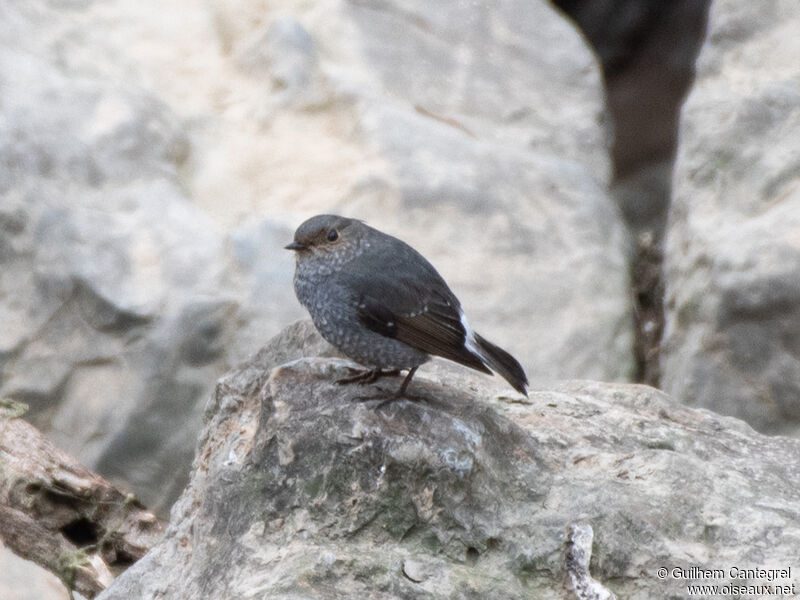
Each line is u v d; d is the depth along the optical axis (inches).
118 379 510.9
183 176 572.4
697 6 837.2
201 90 612.1
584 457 361.1
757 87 579.8
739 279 513.0
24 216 524.4
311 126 597.0
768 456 384.8
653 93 848.3
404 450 323.6
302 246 346.6
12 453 426.9
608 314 554.9
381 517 323.3
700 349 527.2
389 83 623.8
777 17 610.2
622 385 428.1
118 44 619.2
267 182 575.2
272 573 307.6
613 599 313.9
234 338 516.1
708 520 339.3
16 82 565.9
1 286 519.8
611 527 332.2
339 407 336.8
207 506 341.7
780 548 331.0
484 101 637.3
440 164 575.8
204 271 524.1
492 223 565.0
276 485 329.4
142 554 425.7
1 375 509.7
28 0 617.0
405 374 402.9
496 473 342.0
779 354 510.6
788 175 550.6
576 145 635.5
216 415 384.8
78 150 551.2
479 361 340.8
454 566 317.7
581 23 847.7
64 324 517.7
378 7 658.8
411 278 342.3
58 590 389.1
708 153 570.3
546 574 323.6
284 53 612.4
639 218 761.0
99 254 521.7
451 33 663.1
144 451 509.7
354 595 301.4
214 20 643.5
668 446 379.6
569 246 568.7
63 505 424.2
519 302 547.8
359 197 561.6
